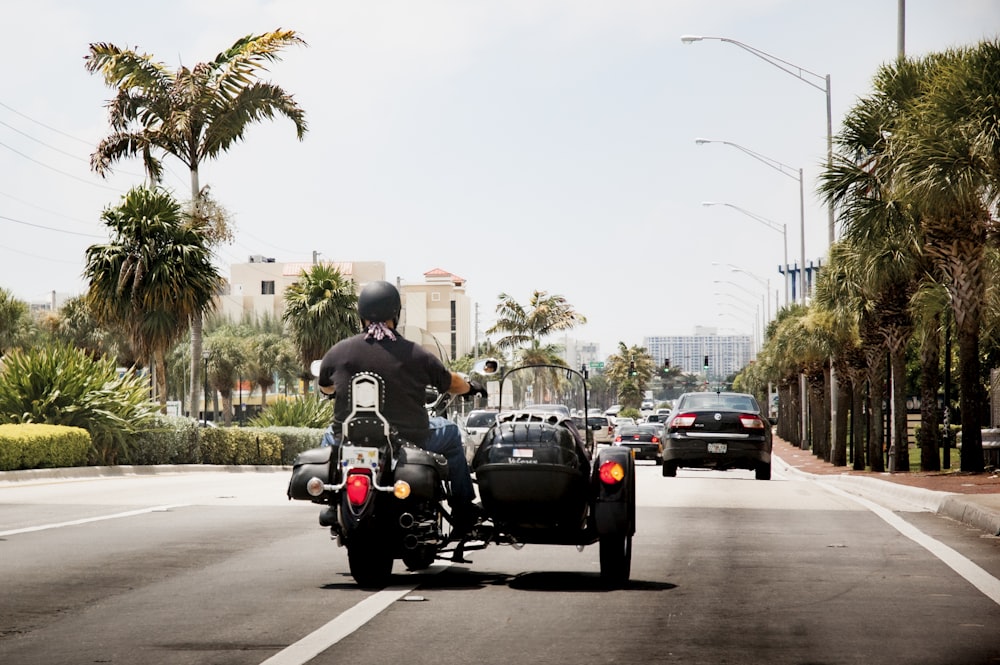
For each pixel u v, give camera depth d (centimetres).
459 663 673
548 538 995
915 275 3155
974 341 2689
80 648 714
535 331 10481
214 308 4081
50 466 2894
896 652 708
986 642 739
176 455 3619
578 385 10725
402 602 891
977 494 1869
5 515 1634
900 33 2970
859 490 2548
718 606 878
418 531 937
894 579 1026
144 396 3575
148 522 1534
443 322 16875
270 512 1700
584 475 988
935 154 2420
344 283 5950
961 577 1039
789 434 8750
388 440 927
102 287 3891
